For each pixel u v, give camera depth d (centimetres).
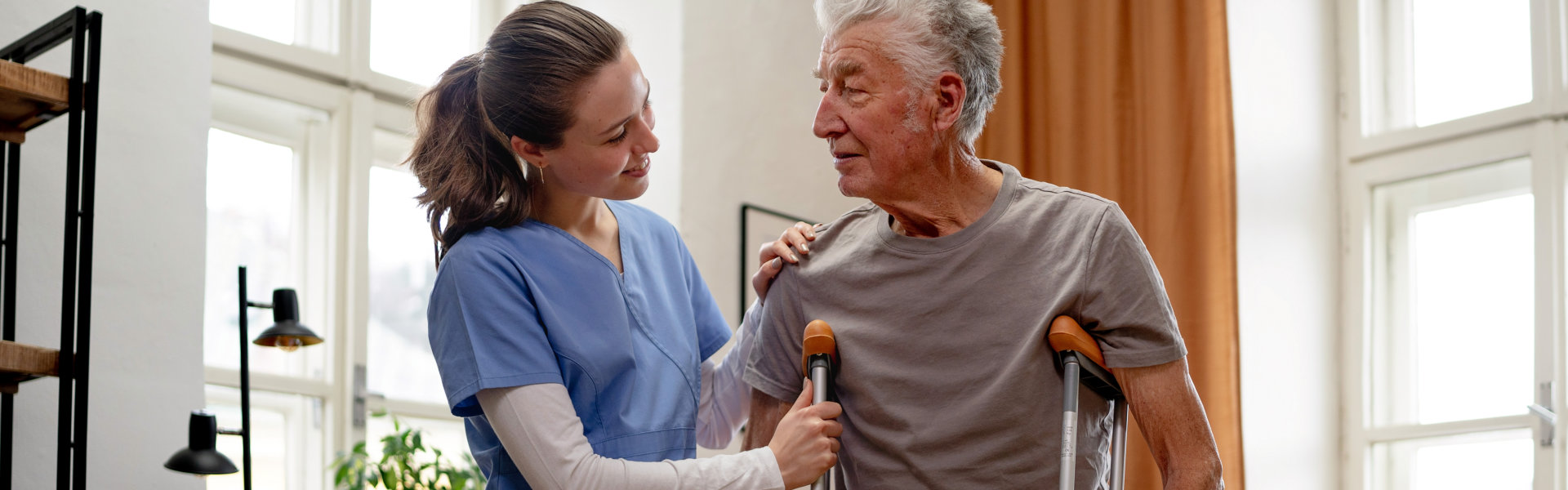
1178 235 360
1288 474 369
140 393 205
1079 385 153
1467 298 370
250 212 305
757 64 367
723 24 358
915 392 155
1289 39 390
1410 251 383
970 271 154
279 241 311
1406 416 377
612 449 158
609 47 152
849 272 161
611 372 159
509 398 151
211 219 297
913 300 156
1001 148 385
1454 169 372
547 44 150
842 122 152
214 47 297
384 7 343
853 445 161
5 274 182
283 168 314
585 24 153
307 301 313
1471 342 367
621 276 167
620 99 151
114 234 206
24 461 192
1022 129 384
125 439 203
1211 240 355
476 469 305
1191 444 148
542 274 158
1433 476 368
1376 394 381
